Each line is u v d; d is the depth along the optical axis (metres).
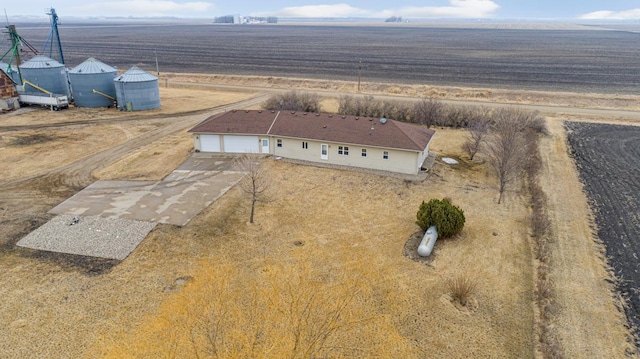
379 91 66.88
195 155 34.16
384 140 30.36
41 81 52.62
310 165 31.97
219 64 99.38
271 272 18.64
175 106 54.09
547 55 124.31
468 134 42.22
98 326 15.21
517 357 14.25
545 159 34.78
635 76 81.62
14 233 21.48
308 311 15.97
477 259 19.91
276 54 125.00
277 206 25.17
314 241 21.36
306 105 51.75
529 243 21.50
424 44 171.00
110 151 35.31
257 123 34.56
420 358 14.11
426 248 19.78
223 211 24.23
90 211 24.12
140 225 22.48
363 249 20.69
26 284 17.42
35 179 28.98
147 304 16.38
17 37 54.31
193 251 20.17
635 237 22.25
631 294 17.50
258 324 15.28
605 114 51.22
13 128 41.69
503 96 61.69
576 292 17.53
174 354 13.95
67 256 19.52
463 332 15.28
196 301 16.56
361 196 26.81
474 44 171.38
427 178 29.88
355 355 14.14
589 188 28.81
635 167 33.09
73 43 161.75
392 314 16.12
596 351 14.43
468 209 25.22
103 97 52.12
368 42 182.50
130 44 160.50
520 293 17.52
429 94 63.50
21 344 14.34
